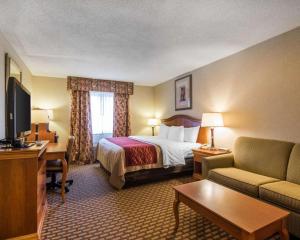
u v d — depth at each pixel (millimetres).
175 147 3672
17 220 1754
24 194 1775
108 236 1909
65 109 5266
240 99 3348
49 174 3371
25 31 2553
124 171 3170
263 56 2955
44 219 2229
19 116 2143
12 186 1740
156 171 3510
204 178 2938
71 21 2312
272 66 2834
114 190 3188
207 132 4082
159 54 3480
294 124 2574
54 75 5027
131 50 3275
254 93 3105
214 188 2027
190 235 1926
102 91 5555
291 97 2605
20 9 2055
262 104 2982
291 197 1844
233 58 3475
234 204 1659
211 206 1618
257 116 3059
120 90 5809
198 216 2301
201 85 4297
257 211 1538
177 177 3861
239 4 1997
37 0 1904
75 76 5176
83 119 5355
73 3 1958
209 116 3525
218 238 1879
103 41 2896
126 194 3010
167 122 5488
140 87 6305
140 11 2113
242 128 3311
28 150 1761
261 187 2129
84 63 3992
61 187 2971
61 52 3344
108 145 3889
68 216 2307
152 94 6488
